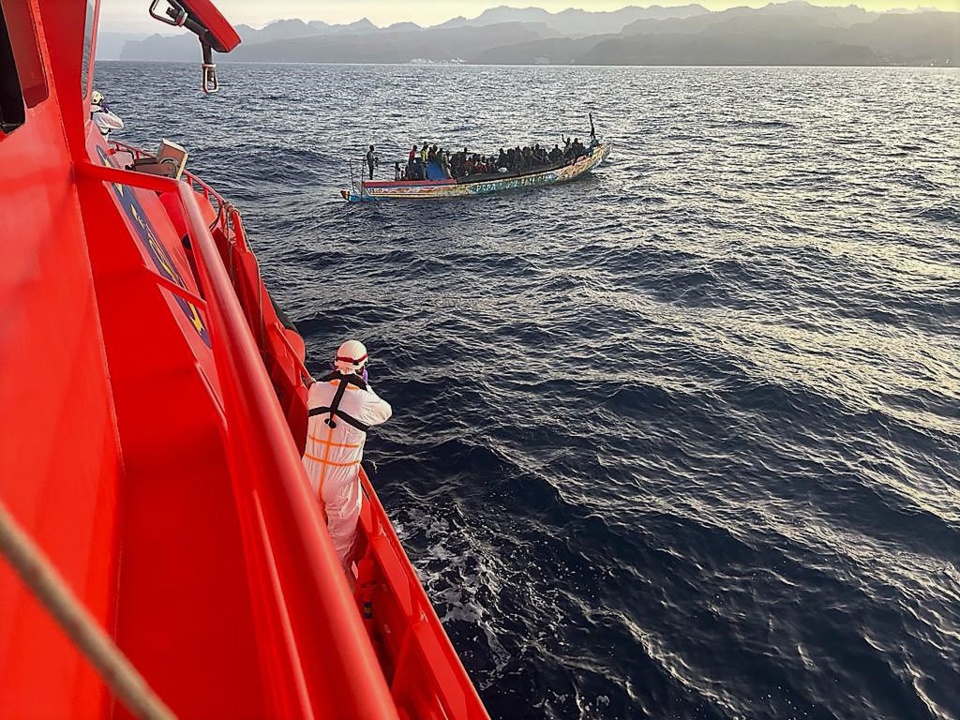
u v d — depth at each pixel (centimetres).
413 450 1162
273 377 688
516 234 2780
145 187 349
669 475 1112
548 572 899
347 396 436
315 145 5306
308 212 3127
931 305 1922
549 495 1043
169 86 13025
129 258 373
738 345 1631
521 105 10650
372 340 1655
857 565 930
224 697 267
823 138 6294
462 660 773
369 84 17625
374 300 1947
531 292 2045
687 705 735
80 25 326
